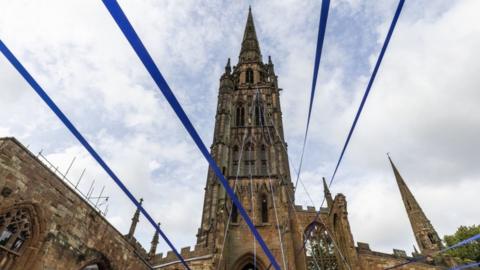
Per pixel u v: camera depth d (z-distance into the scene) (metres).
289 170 51.88
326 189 50.78
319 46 4.49
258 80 76.00
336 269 40.75
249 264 38.06
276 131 56.16
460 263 39.50
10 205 16.98
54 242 19.53
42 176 19.28
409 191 66.25
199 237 41.41
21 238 18.00
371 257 38.66
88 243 22.92
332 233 43.19
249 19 117.94
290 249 36.62
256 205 43.81
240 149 54.19
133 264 29.00
